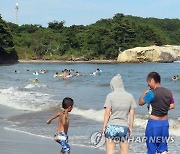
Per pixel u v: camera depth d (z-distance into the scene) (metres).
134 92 29.45
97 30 125.88
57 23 143.12
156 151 7.75
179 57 108.81
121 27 120.50
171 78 45.12
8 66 83.06
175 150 10.60
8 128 14.75
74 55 121.38
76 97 25.64
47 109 20.19
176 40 163.62
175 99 23.97
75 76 48.94
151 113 7.73
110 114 7.66
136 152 10.49
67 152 8.74
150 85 7.81
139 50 101.38
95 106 20.70
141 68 72.50
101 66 81.81
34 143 11.93
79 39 126.44
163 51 100.81
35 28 140.75
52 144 11.77
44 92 29.42
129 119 7.64
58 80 43.00
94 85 36.06
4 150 10.99
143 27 127.56
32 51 121.50
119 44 120.06
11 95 26.98
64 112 8.84
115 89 7.71
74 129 14.16
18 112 19.36
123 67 76.62
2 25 109.38
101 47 121.69
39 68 73.38
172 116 16.70
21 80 43.22
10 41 111.94
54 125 15.25
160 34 130.88
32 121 16.41
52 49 123.31
